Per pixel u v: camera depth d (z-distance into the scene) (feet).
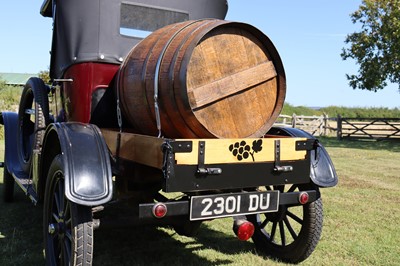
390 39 60.95
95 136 9.31
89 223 8.53
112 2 11.78
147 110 9.30
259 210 9.45
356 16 64.59
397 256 12.38
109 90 11.73
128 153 9.57
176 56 8.59
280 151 9.43
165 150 8.02
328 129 69.97
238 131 9.31
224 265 11.44
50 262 9.80
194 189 8.34
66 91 12.03
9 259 11.34
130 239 13.47
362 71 65.26
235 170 8.84
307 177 9.97
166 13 12.67
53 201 10.00
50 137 10.27
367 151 45.14
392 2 60.39
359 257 12.25
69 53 11.68
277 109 9.71
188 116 8.50
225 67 9.09
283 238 12.06
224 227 15.17
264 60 9.62
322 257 12.19
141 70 9.45
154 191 11.59
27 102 15.93
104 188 8.39
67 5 11.71
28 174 14.34
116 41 11.84
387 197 20.61
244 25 9.12
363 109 116.16
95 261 11.46
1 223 14.76
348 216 16.69
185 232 11.39
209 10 13.43
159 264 11.36
